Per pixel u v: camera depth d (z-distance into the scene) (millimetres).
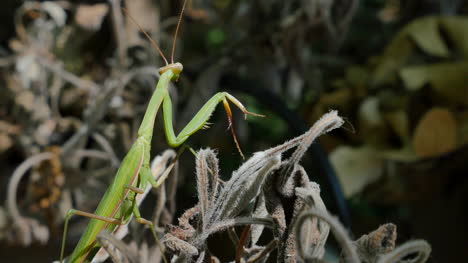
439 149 447
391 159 459
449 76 456
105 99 432
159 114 451
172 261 338
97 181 459
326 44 484
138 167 360
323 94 498
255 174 326
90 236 351
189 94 477
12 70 465
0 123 459
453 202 475
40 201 446
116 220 352
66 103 469
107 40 461
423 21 478
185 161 481
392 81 480
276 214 326
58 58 464
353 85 491
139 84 450
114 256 323
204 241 333
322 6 463
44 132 458
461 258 478
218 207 330
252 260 334
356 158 462
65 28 461
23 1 488
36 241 443
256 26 486
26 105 457
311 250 319
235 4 516
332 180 432
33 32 465
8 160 473
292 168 323
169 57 475
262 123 598
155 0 458
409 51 484
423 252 313
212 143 539
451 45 481
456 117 454
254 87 466
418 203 486
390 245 318
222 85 475
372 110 470
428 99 466
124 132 449
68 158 445
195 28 554
